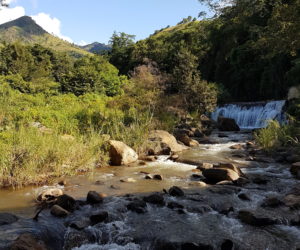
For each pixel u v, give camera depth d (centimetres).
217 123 1989
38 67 3127
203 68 3994
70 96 2222
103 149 930
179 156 1027
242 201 579
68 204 527
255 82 2912
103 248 426
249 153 1074
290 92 1859
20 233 423
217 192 625
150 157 1000
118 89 2706
